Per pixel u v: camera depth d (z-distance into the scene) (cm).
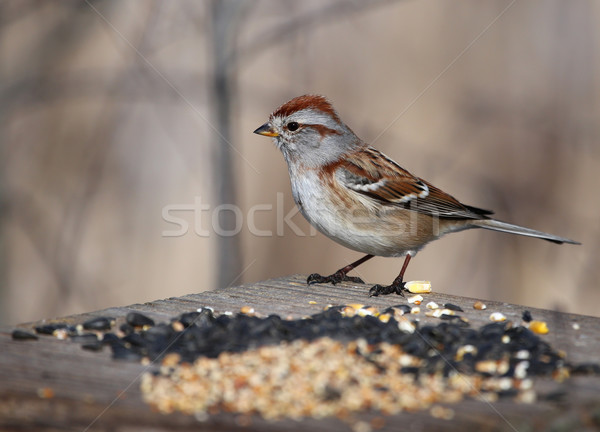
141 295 1504
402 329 709
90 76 1409
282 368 612
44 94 1382
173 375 610
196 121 1596
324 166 1039
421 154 1543
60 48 1456
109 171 1597
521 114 1568
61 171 1538
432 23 1661
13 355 653
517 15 1639
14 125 1512
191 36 1588
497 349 660
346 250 1565
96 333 718
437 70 1631
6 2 1349
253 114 1588
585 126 1548
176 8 1401
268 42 1277
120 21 1520
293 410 547
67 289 1389
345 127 1075
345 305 825
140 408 552
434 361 627
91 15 1456
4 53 1427
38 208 1469
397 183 1044
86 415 552
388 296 885
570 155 1551
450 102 1614
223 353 653
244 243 1505
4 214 1403
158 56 1596
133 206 1600
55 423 558
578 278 1445
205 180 1557
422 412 542
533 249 1496
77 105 1559
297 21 1277
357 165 1038
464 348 667
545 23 1627
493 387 586
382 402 558
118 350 663
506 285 1492
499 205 1522
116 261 1549
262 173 1600
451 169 1520
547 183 1546
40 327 724
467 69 1639
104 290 1463
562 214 1492
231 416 540
